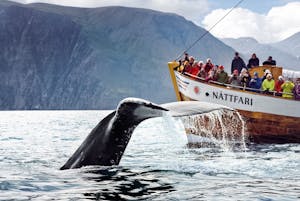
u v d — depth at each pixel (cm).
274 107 2462
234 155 1681
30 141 2488
